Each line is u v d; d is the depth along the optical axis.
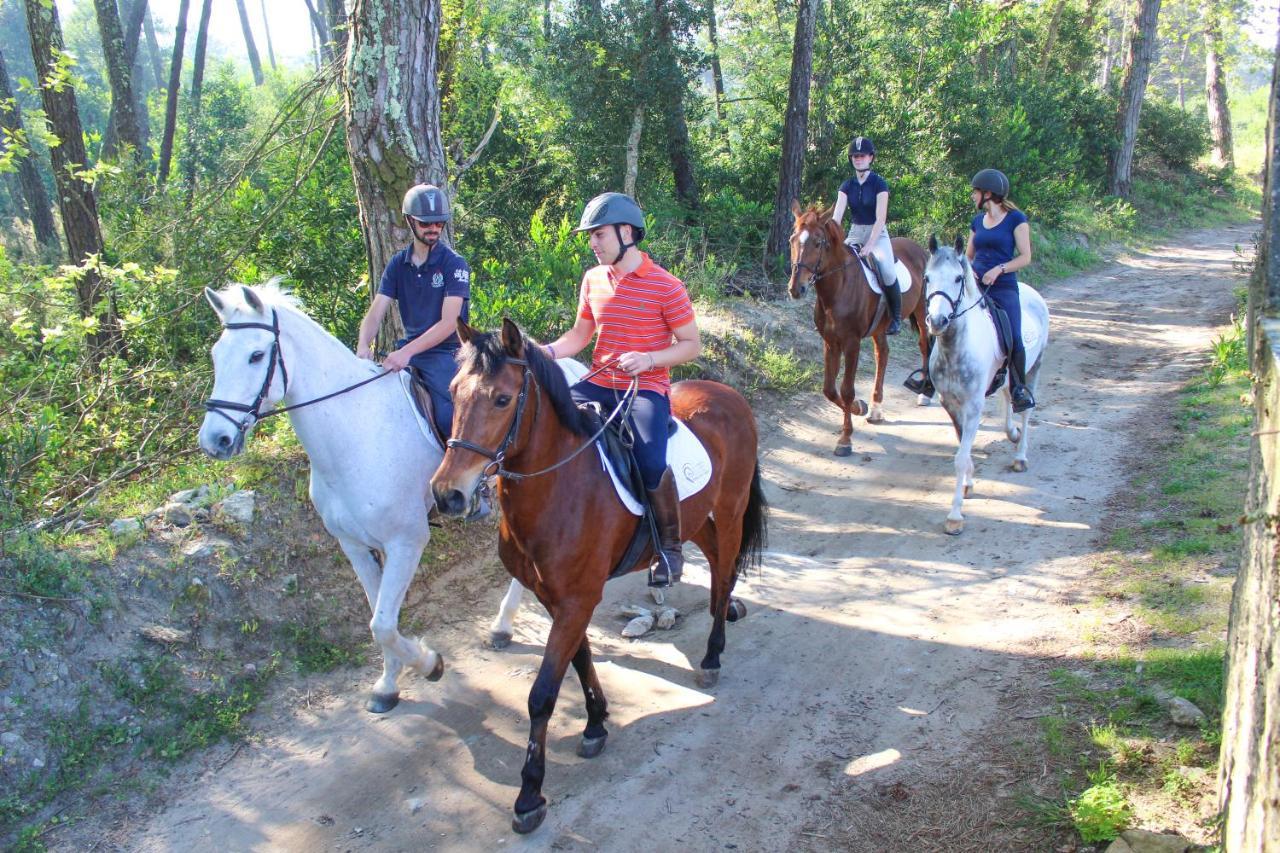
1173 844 3.39
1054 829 3.69
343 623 5.64
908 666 5.12
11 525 5.21
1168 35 34.72
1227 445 7.66
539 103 14.98
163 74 45.41
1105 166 27.06
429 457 4.75
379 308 5.05
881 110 16.92
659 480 4.16
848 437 8.79
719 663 5.09
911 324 13.46
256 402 4.16
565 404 3.82
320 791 4.33
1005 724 4.44
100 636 4.76
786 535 7.15
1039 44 28.92
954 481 7.93
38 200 14.41
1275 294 3.45
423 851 3.93
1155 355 11.73
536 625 5.90
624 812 4.10
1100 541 6.34
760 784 4.23
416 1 6.62
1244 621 3.23
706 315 11.18
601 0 14.58
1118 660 4.77
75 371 7.26
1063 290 17.06
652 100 14.12
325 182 9.38
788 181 13.60
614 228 4.05
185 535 5.49
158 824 4.12
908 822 3.88
